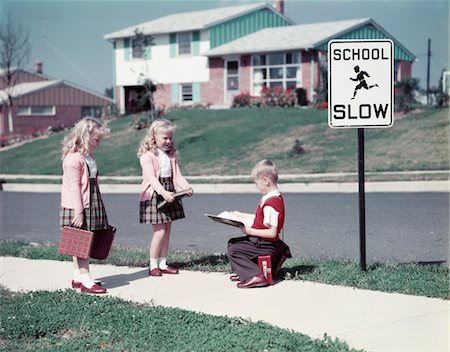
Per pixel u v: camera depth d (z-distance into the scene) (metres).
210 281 6.99
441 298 5.99
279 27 40.28
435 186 15.07
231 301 6.09
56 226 12.25
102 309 5.77
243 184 16.86
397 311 5.59
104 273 7.60
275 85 36.38
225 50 36.91
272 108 31.98
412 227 10.45
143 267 7.92
